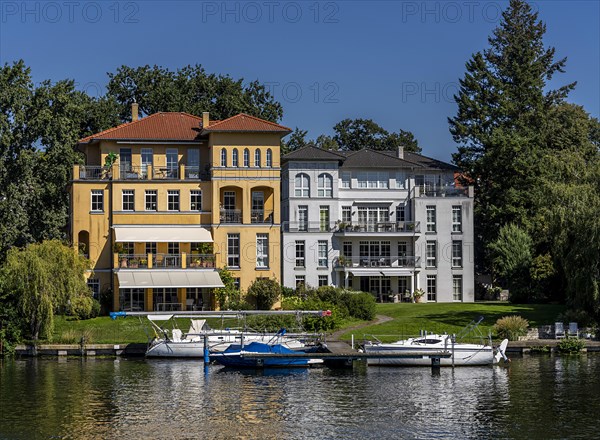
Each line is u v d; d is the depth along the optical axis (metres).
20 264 70.88
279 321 74.69
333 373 60.75
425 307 88.69
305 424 45.69
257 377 59.09
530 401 50.81
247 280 88.31
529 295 94.69
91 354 70.06
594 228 73.25
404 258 100.94
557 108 119.38
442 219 101.94
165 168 89.50
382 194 102.31
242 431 44.34
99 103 108.62
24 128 91.88
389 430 44.53
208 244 87.88
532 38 120.94
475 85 117.31
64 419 46.81
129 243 87.88
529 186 109.19
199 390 54.25
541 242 100.25
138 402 50.78
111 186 87.88
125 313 67.81
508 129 113.25
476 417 47.16
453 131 118.25
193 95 115.69
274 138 89.31
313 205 100.06
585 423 45.81
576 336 72.25
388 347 64.06
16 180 90.50
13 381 57.38
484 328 75.12
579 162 87.38
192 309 85.62
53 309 72.62
